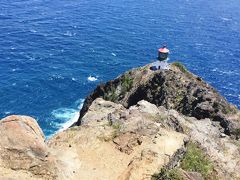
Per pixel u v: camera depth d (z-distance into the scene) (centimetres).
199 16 17788
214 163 3069
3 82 10062
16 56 11744
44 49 12500
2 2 17200
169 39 14512
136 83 5759
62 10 16825
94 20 15838
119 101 5675
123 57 12512
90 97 6284
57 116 8725
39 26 14550
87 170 2381
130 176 2308
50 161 2148
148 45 13712
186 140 2830
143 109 3694
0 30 13762
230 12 18900
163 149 2592
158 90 5303
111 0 19250
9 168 2020
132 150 2628
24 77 10450
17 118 2220
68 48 12775
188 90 5162
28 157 2086
